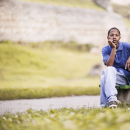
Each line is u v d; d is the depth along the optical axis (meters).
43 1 49.84
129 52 3.61
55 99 7.32
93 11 49.31
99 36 48.22
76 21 47.31
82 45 46.47
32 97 7.82
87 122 2.00
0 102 6.51
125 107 3.45
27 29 43.28
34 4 44.94
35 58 37.62
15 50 38.12
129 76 3.50
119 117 1.91
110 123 1.78
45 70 34.22
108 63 3.51
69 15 47.09
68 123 1.97
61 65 37.34
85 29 47.66
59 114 2.78
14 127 2.27
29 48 41.44
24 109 4.84
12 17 42.34
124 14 71.44
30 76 29.83
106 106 3.38
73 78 30.88
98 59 43.28
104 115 2.11
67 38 46.31
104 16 49.16
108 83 3.28
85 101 6.48
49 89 10.02
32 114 3.16
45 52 41.50
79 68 37.22
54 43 44.72
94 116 2.28
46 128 2.00
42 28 44.59
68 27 46.69
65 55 42.16
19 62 34.88
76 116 2.37
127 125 1.64
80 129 1.81
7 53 36.56
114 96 3.21
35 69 33.91
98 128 1.71
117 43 3.59
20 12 43.12
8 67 32.47
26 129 2.12
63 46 45.19
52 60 38.66
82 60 41.34
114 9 74.56
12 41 41.75
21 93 8.18
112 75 3.33
